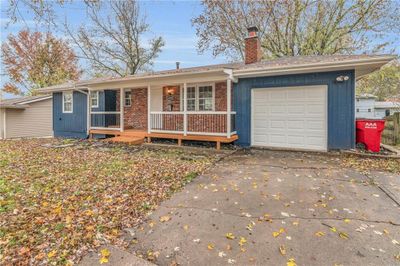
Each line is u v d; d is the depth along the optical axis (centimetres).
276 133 885
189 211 372
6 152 883
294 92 848
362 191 434
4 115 1673
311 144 827
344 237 291
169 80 982
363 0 1605
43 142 1195
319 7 1756
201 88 1100
